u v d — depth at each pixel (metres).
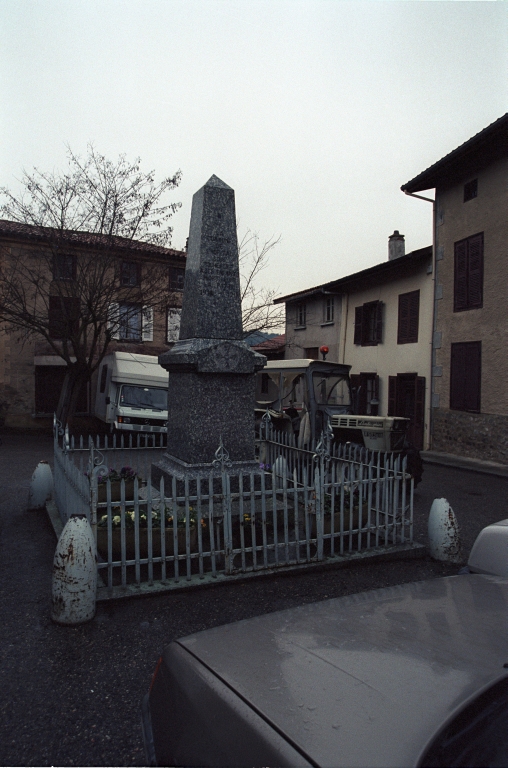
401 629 1.80
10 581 4.43
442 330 15.02
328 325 21.56
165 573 4.43
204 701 1.51
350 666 1.55
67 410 16.72
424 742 1.19
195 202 6.45
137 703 2.74
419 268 16.16
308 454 7.40
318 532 4.79
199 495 4.32
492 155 13.18
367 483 5.70
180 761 1.50
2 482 9.03
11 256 16.72
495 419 12.96
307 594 4.15
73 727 2.54
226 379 5.85
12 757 2.33
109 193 15.73
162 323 21.52
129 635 3.46
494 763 1.17
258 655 1.67
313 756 1.19
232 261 6.19
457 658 1.57
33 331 16.91
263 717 1.35
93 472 4.18
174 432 6.17
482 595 2.15
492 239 13.23
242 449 5.91
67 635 3.46
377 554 4.95
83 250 16.56
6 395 19.58
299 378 12.59
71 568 3.60
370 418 9.50
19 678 2.95
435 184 15.42
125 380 15.96
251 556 4.88
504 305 12.79
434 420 15.27
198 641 1.83
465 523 6.96
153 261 19.39
